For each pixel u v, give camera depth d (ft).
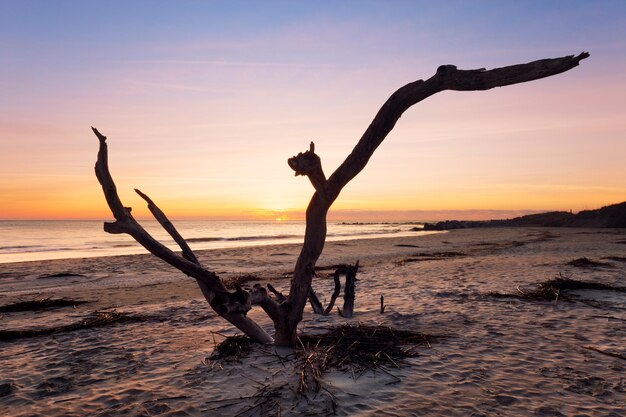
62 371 16.65
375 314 25.85
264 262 66.03
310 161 14.75
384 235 183.42
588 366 15.56
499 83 12.42
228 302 15.39
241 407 12.62
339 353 17.06
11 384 15.25
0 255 86.22
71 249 104.12
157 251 14.25
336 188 15.38
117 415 12.37
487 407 12.24
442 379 14.52
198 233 210.18
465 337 19.85
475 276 40.29
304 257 17.15
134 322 25.32
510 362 16.16
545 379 14.37
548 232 155.74
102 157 13.43
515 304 27.02
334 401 12.77
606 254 60.29
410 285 36.81
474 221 297.94
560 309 25.30
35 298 36.65
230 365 16.33
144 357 18.16
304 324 23.58
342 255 77.61
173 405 12.92
